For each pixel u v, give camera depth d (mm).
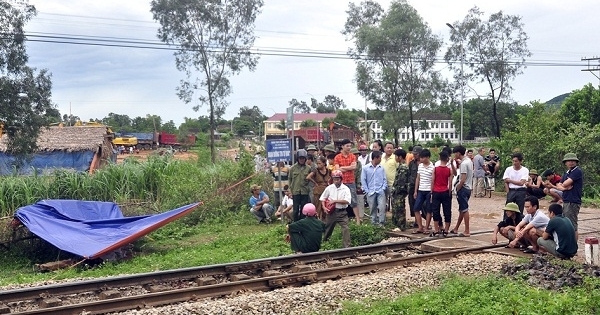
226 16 43750
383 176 16297
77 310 8492
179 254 14844
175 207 20125
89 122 65688
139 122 118188
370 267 11656
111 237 15164
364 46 55500
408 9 55094
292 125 19656
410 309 8414
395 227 16750
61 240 14742
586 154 27609
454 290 9289
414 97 54875
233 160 25500
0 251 15734
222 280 10844
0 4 29547
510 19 55781
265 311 8633
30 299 9320
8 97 30359
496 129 57531
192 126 105000
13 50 30078
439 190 15320
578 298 8625
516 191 14320
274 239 16047
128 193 20609
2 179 19234
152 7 43188
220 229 18938
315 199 16109
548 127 29172
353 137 50938
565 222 11922
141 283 10289
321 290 9555
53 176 20125
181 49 41500
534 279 10266
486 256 12570
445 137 112750
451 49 56469
